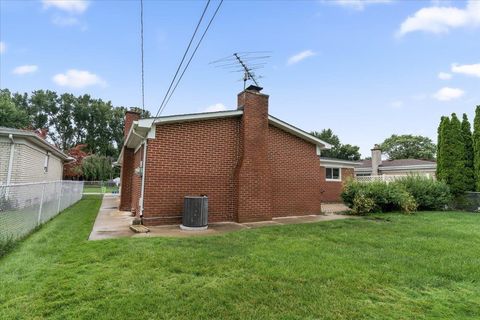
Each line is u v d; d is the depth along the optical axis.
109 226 7.45
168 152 7.90
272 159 9.70
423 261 4.48
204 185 8.34
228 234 6.34
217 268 3.99
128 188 11.66
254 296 3.15
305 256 4.62
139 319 2.64
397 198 10.70
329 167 17.52
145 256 4.45
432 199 12.05
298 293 3.25
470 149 13.28
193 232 6.72
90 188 33.91
